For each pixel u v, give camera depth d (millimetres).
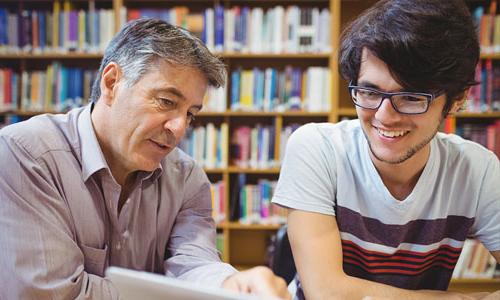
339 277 1085
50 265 1008
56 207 1062
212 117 3529
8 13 3246
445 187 1172
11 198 1029
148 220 1253
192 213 1354
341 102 3545
